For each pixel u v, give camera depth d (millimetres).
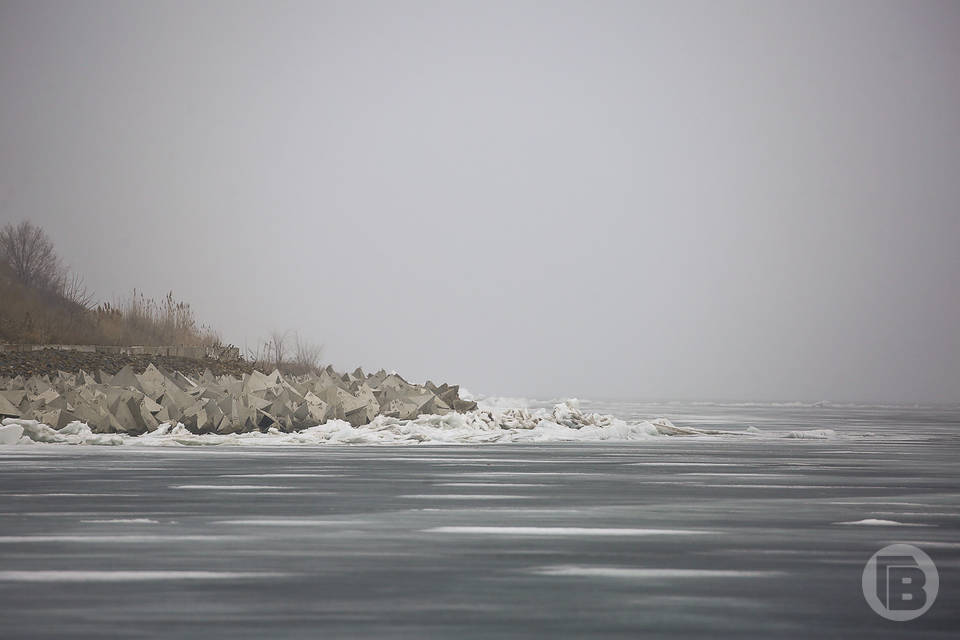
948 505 49844
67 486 55875
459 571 33438
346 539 39125
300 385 107375
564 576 32719
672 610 28484
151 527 41750
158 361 144000
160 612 28109
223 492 53531
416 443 92750
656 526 42688
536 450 85000
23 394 94438
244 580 32000
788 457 79375
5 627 26594
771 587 31266
